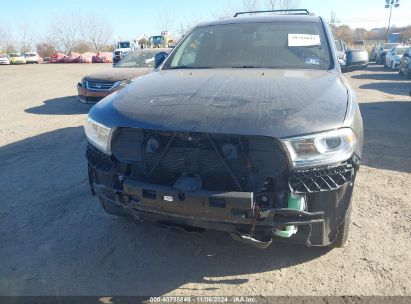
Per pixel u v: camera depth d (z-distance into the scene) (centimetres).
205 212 233
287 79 296
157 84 304
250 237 243
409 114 863
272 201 233
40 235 337
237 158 233
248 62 361
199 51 391
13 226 353
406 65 1770
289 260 296
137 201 252
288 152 223
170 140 243
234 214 230
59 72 2503
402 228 340
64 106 1074
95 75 974
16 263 298
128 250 313
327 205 241
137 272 286
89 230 343
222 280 276
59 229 346
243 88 274
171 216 246
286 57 359
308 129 225
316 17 416
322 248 302
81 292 266
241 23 416
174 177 249
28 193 424
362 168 492
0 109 1048
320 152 227
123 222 354
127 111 261
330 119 233
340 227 275
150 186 243
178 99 263
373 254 302
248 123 228
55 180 461
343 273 280
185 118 240
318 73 321
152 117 247
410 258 296
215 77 311
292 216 235
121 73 973
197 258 301
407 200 397
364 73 2083
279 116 232
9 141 664
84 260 301
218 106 246
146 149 253
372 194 412
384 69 2372
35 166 514
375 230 337
